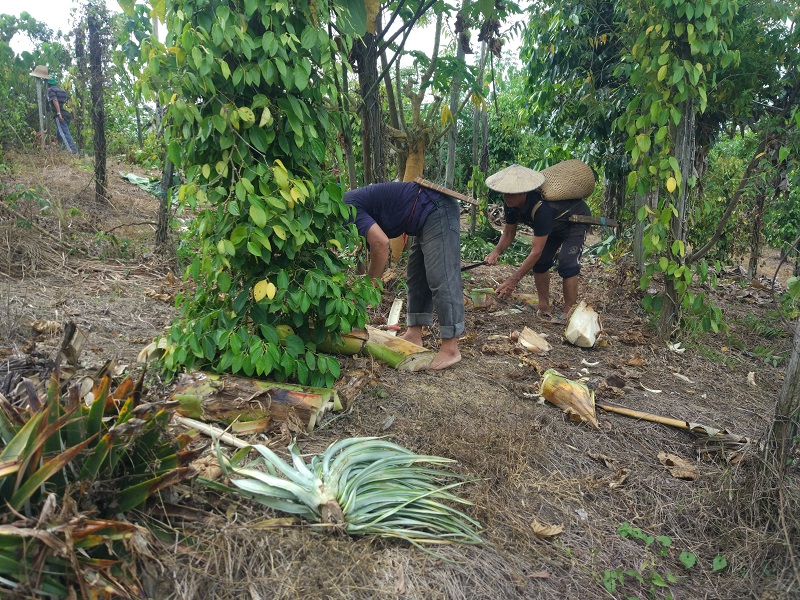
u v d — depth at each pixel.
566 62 7.14
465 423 3.29
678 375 4.43
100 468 2.06
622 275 6.25
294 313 3.25
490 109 12.09
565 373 4.25
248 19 2.87
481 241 7.79
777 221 8.47
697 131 6.46
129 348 3.76
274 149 3.10
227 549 2.09
